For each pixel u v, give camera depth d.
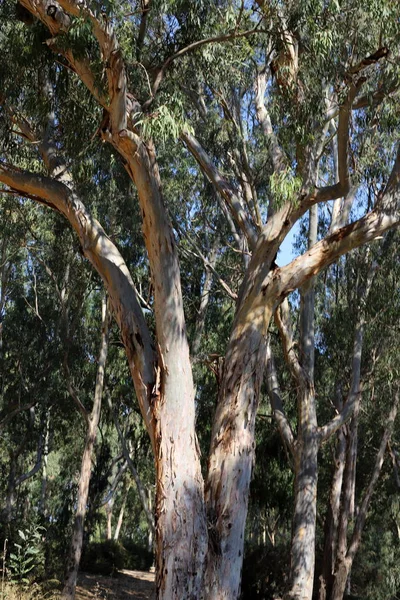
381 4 10.66
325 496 28.45
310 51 11.29
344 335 20.75
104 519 44.97
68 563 19.77
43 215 22.31
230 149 16.58
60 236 22.08
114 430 37.41
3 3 11.89
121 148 8.79
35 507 42.59
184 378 8.70
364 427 27.05
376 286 20.09
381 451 23.30
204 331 25.59
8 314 29.39
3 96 11.17
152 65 11.42
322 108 11.65
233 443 9.85
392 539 29.88
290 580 16.27
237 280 21.16
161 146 18.30
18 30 11.09
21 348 28.23
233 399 10.02
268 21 11.24
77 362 26.97
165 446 8.51
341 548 21.56
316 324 23.16
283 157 12.42
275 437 25.11
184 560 8.11
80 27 8.48
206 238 22.98
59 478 41.22
